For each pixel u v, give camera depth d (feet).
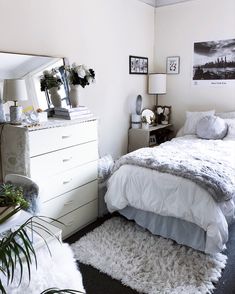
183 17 13.48
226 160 8.57
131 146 13.70
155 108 14.92
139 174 7.99
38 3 8.53
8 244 3.03
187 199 7.14
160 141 14.20
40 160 7.16
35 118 7.53
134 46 13.14
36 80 8.60
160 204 7.55
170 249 7.55
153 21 14.30
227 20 12.37
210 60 13.14
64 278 4.35
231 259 7.25
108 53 11.64
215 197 6.87
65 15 9.48
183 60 13.89
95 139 8.95
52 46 9.16
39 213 6.25
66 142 7.86
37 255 4.53
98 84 11.39
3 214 4.31
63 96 9.34
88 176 8.83
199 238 7.34
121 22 12.10
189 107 14.19
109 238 8.12
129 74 13.10
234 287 6.26
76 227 8.64
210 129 11.69
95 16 10.71
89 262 7.11
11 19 7.84
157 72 14.80
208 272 6.66
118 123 12.91
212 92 13.38
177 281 6.40
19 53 8.15
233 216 7.70
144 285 6.32
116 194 8.41
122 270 6.81
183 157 8.66
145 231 8.48
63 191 8.00
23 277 4.01
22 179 6.11
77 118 8.54
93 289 6.28
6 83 6.96
